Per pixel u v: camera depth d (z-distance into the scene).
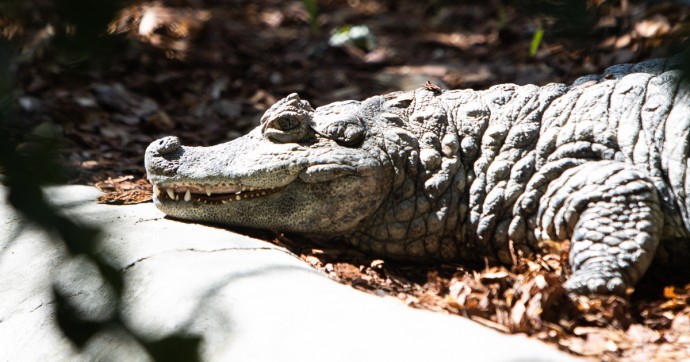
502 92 6.84
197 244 6.05
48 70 10.98
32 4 6.70
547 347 4.91
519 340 4.94
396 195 6.57
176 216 6.72
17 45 9.12
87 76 11.45
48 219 2.06
